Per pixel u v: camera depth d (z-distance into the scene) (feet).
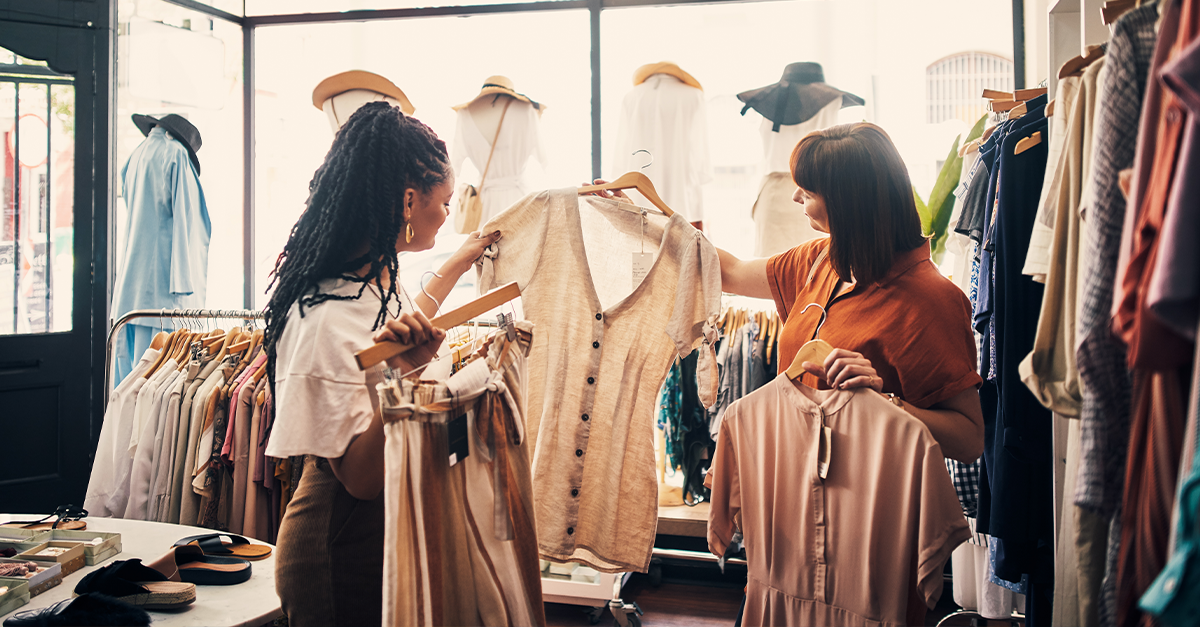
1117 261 3.10
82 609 4.65
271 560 6.09
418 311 3.89
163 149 12.08
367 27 13.25
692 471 10.87
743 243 12.33
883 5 11.71
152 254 11.97
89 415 11.46
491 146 12.51
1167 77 2.38
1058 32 5.67
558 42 12.73
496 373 4.23
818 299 5.39
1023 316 5.83
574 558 5.55
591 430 5.65
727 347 10.51
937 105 11.57
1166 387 2.86
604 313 5.69
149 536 6.51
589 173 12.59
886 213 4.95
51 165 11.42
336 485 4.07
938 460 4.31
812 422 4.77
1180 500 2.31
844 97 11.68
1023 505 6.12
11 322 11.34
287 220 13.62
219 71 13.23
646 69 11.90
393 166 4.18
